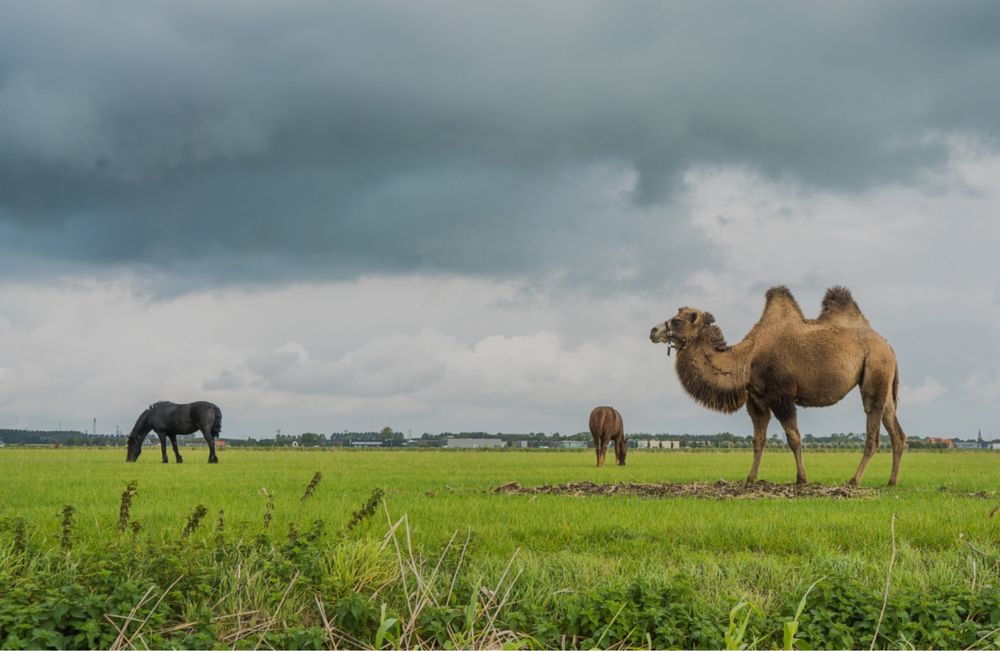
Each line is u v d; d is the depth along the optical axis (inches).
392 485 701.9
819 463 1409.9
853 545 367.2
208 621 225.9
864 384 697.6
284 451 2485.2
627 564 308.3
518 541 366.9
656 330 705.6
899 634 220.8
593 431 1226.6
